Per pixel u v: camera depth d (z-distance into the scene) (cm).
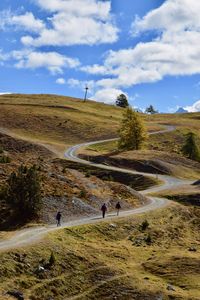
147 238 5300
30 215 5025
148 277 3972
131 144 13200
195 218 6825
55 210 5369
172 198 8094
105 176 10325
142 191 8669
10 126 16062
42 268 3712
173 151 14350
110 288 3681
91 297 3538
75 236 4725
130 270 4116
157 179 9931
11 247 3881
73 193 6041
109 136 16050
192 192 8394
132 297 3531
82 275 3847
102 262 4156
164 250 4972
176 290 3712
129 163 11462
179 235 5838
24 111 18088
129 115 13238
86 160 11925
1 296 3170
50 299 3384
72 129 16538
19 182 5100
